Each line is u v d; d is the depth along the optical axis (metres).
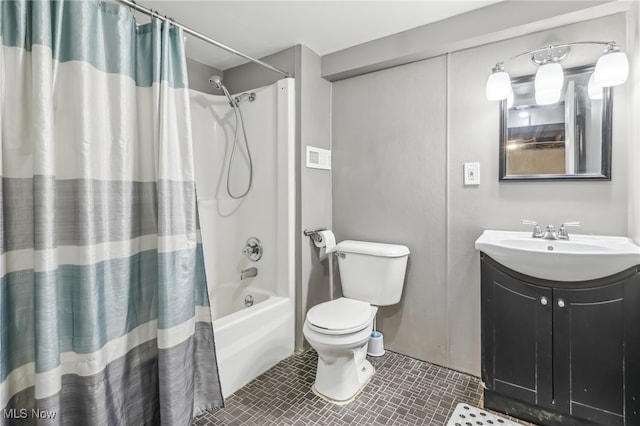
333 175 2.47
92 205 1.17
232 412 1.59
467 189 1.92
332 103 2.45
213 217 2.50
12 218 1.05
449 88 1.96
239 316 1.83
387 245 2.13
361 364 1.92
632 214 1.46
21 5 1.04
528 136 1.72
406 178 2.14
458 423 1.50
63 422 1.13
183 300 1.42
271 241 2.26
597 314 1.33
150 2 1.70
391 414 1.57
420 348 2.11
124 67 1.28
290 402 1.67
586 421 1.37
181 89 1.46
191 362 1.46
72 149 1.14
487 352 1.57
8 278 1.05
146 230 1.41
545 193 1.69
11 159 1.04
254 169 2.34
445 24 1.85
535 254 1.36
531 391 1.47
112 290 1.26
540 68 1.56
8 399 1.06
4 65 1.02
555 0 1.55
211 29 1.98
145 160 1.39
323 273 2.40
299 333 2.19
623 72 1.35
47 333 1.04
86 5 1.16
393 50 2.03
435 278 2.04
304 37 2.08
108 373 1.23
